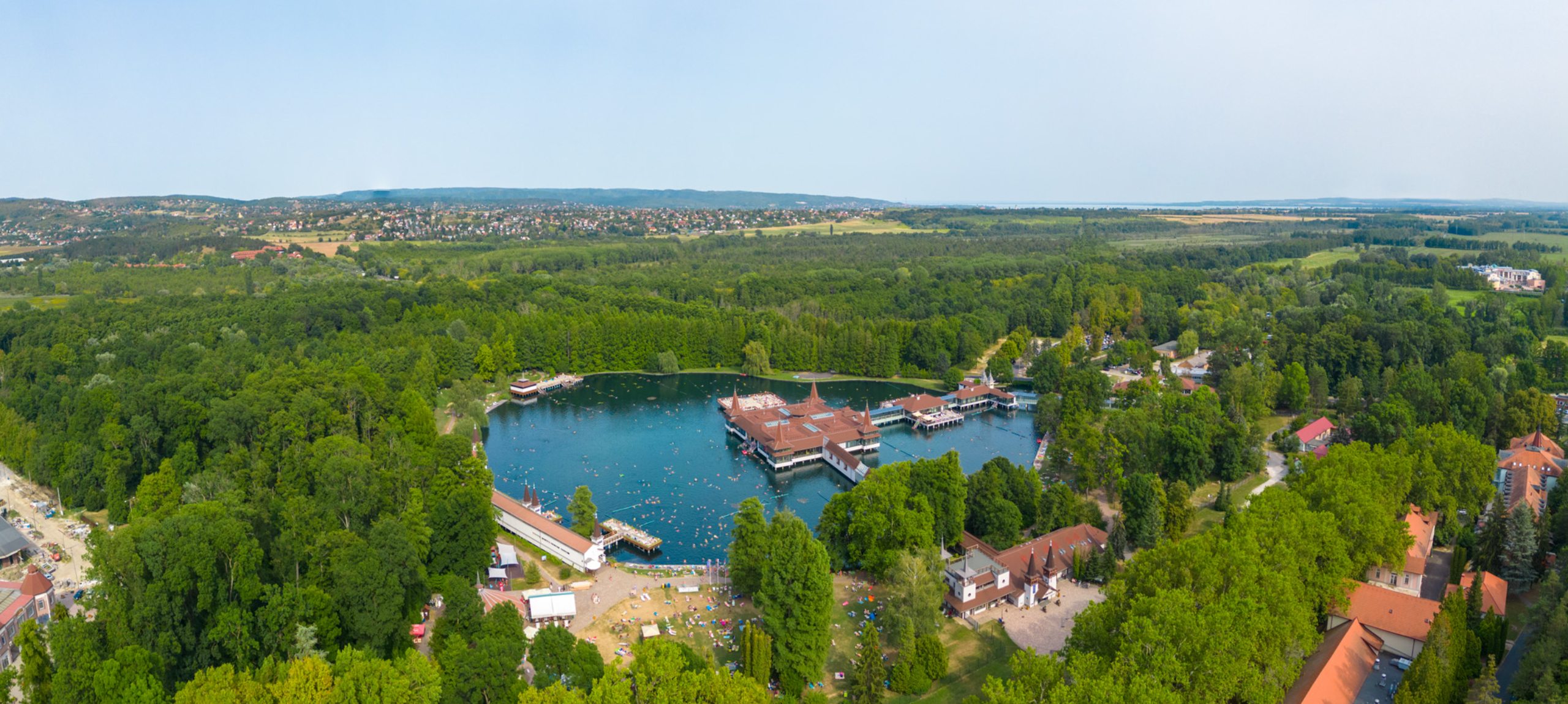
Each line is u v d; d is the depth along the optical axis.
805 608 131.38
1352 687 122.38
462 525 166.88
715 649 144.75
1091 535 181.50
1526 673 117.31
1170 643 108.31
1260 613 113.88
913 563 146.75
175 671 111.62
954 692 133.38
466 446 196.25
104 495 199.12
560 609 153.12
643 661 106.38
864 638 133.50
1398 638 134.50
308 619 122.69
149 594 110.38
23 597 147.00
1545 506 187.00
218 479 181.25
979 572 160.25
